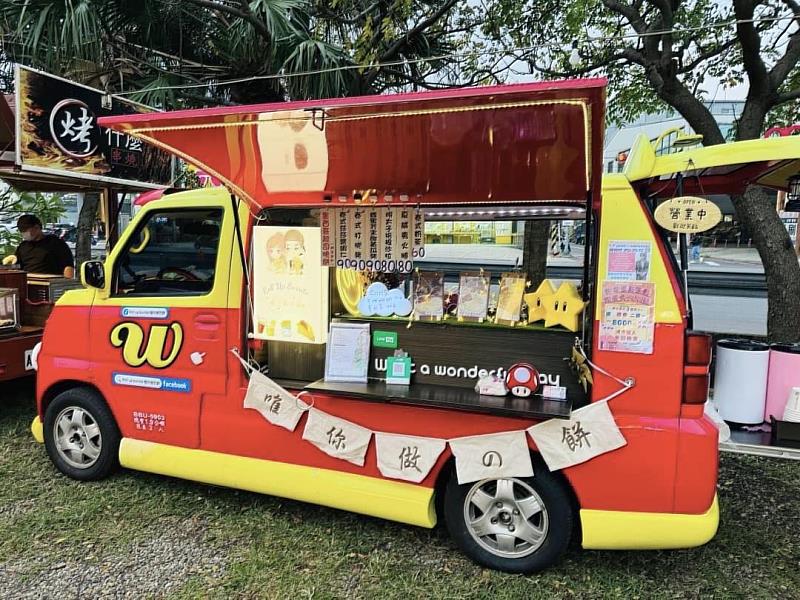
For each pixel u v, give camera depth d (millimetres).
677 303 2350
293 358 3201
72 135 5246
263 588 2574
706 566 2768
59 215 7352
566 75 6324
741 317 8891
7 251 7035
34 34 5762
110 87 7215
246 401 3027
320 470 2936
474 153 2488
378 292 2994
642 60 5488
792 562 2812
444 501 2828
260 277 3100
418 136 2365
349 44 7102
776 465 4004
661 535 2365
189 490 3496
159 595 2527
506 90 1891
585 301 2666
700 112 5312
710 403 2918
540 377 2678
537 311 2709
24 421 4754
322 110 2135
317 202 3107
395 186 2914
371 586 2594
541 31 6727
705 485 2318
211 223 3207
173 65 7375
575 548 2904
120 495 3424
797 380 2779
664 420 2359
